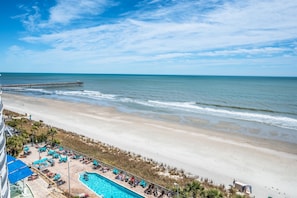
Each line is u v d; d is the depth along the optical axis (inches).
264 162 1110.4
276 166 1069.8
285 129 1695.4
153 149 1254.3
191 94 3816.4
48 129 1530.5
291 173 1005.8
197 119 1989.4
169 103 2874.0
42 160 1041.5
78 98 3289.9
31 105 2591.0
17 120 1701.5
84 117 2005.4
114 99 3221.0
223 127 1733.5
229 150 1255.5
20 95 3565.5
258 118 2044.8
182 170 997.8
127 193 839.1
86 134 1512.1
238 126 1766.7
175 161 1104.8
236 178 955.3
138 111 2330.2
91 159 1082.1
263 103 2824.8
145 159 1117.1
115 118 1988.2
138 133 1542.8
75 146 1254.9
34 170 959.6
